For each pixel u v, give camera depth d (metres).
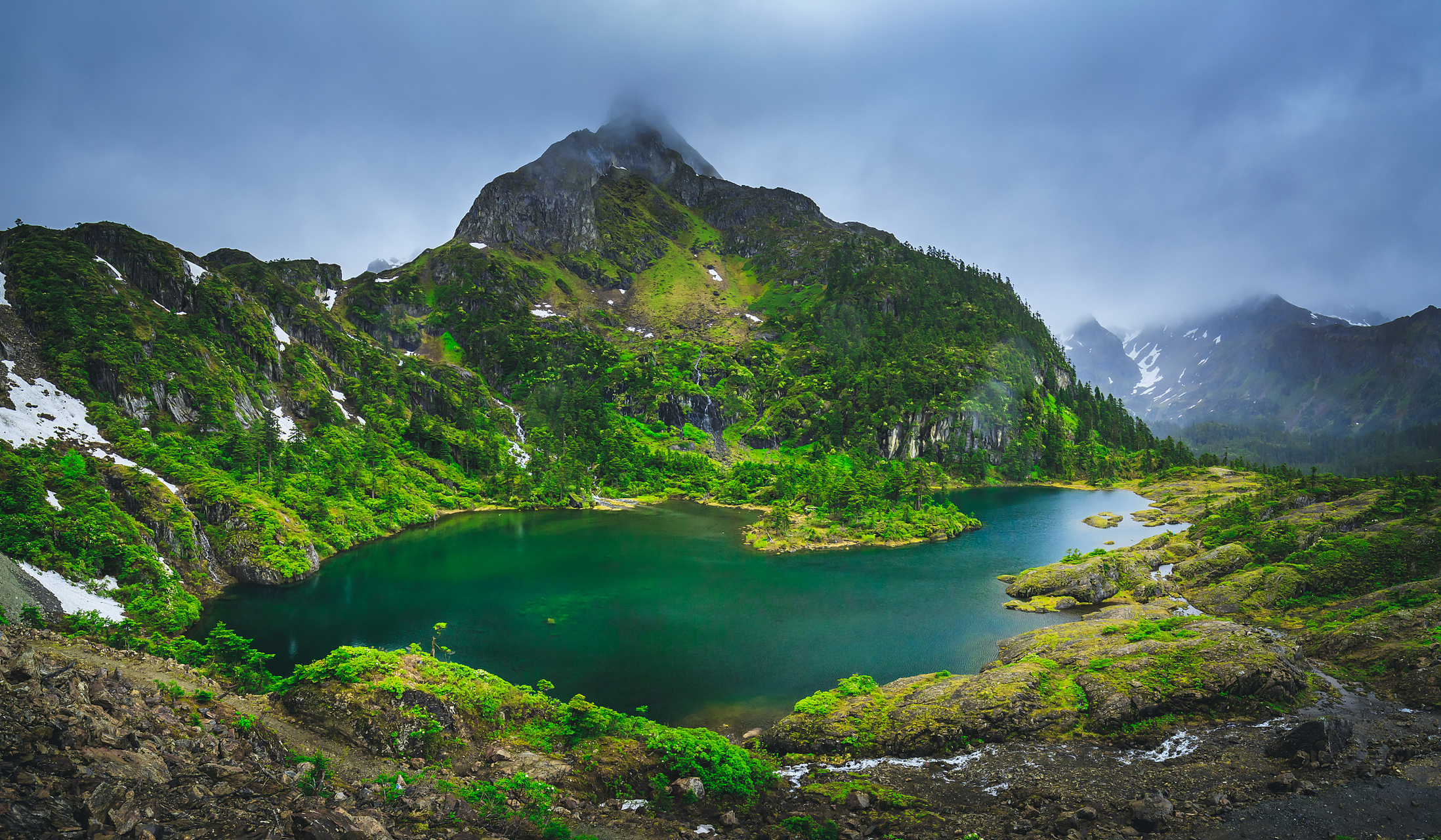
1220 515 114.50
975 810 35.94
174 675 44.03
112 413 118.75
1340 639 57.16
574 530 141.00
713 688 60.38
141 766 21.41
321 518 118.69
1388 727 43.78
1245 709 46.94
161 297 174.62
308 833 20.53
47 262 152.12
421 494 160.38
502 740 41.78
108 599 70.69
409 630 75.12
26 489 75.62
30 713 21.53
